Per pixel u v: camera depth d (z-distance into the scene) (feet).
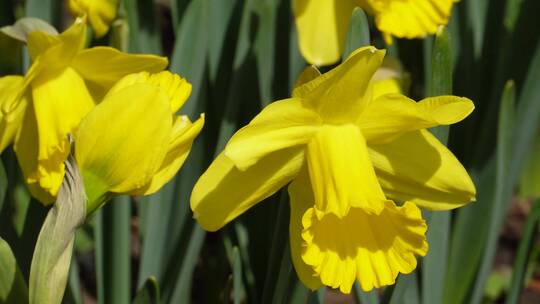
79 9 2.03
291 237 1.82
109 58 1.89
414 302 2.15
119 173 1.72
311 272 1.81
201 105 2.15
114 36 2.08
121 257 2.11
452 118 1.74
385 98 1.74
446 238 2.07
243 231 2.14
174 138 1.74
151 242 2.14
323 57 2.12
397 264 1.75
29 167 1.95
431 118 1.72
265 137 1.73
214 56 2.21
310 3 2.14
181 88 1.78
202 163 2.17
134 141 1.71
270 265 1.94
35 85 1.90
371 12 2.14
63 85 1.90
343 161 1.74
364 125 1.77
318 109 1.74
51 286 1.71
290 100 1.72
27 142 1.95
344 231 1.77
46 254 1.71
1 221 2.02
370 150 1.81
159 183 1.75
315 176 1.76
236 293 1.97
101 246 2.12
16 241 2.03
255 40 2.16
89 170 1.73
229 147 1.71
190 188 2.16
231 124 2.12
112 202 2.10
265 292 1.96
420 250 1.74
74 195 1.70
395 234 1.76
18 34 1.88
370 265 1.75
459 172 1.80
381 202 1.72
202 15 2.10
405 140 1.80
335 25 2.13
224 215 1.76
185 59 2.11
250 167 1.76
